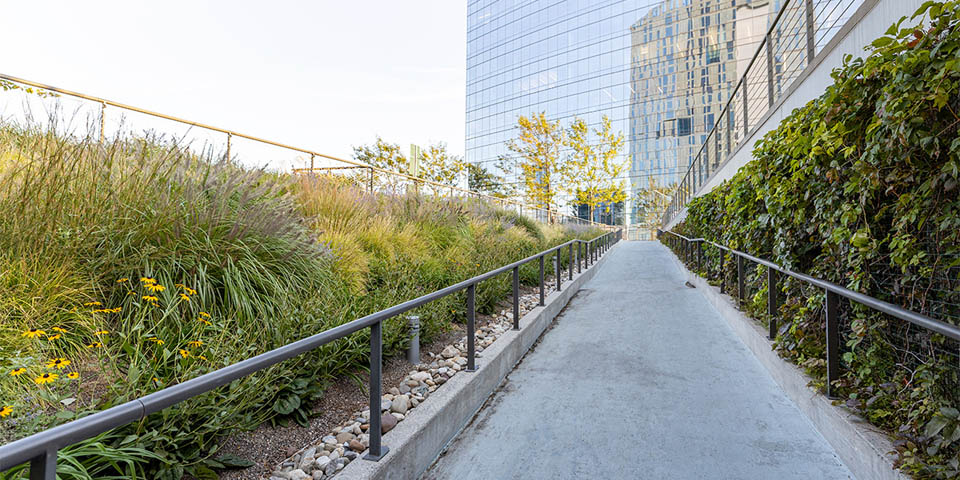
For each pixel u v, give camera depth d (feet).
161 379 7.54
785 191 12.26
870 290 8.80
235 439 7.90
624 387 11.92
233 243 11.73
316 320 10.36
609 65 147.23
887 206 8.31
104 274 9.75
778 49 22.63
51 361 6.73
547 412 10.59
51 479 3.02
